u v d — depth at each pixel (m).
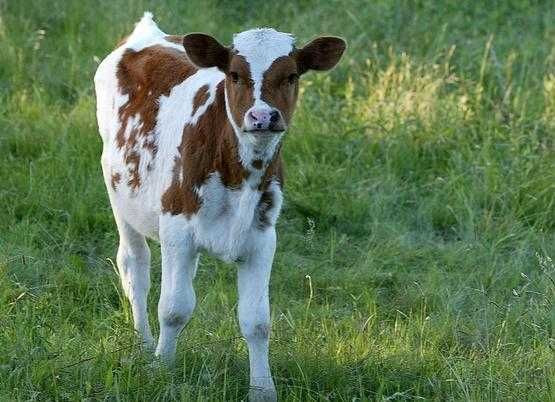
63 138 14.22
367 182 13.88
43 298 10.81
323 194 13.55
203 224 9.34
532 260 12.45
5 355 9.57
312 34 17.08
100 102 10.98
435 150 14.56
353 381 9.67
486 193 13.55
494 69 16.20
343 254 12.73
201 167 9.25
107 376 9.15
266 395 9.35
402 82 15.59
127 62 10.73
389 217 13.37
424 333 10.69
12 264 11.59
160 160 9.68
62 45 16.81
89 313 10.88
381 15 17.69
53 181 13.35
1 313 10.38
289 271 12.12
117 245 12.45
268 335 9.45
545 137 14.66
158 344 9.74
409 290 11.73
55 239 12.48
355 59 16.52
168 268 9.53
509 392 9.41
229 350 9.84
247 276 9.45
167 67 10.20
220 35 17.27
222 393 9.32
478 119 15.19
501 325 10.73
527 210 13.45
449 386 9.68
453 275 12.12
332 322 10.78
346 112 15.25
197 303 11.13
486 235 12.91
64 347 9.83
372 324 10.84
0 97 15.27
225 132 9.12
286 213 13.37
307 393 9.38
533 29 17.61
